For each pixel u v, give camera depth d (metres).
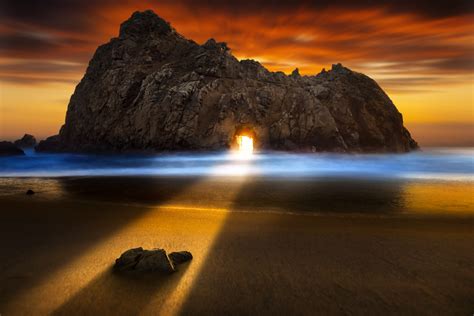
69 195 18.27
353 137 52.28
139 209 14.31
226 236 10.20
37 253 8.66
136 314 5.60
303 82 58.28
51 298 6.17
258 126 49.34
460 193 18.95
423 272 7.34
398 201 16.56
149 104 49.41
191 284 6.73
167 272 7.26
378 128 55.91
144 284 6.75
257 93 51.69
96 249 8.97
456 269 7.50
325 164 39.56
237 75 54.00
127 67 54.97
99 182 24.27
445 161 43.44
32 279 7.01
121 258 7.73
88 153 50.50
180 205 15.38
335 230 10.91
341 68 62.00
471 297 6.16
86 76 61.84
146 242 9.59
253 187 21.44
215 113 49.09
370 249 8.92
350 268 7.57
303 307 5.82
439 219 12.60
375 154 50.91
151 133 48.34
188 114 48.00
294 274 7.24
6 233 10.59
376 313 5.61
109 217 12.80
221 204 15.73
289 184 22.94
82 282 6.84
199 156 44.97
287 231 10.77
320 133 49.84
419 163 41.31
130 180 25.45
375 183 23.30
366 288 6.56
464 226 11.48
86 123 56.12
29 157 45.09
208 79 51.66
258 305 5.89
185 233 10.54
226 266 7.71
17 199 16.91
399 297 6.17
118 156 46.03
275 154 46.31
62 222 11.98
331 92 55.12
